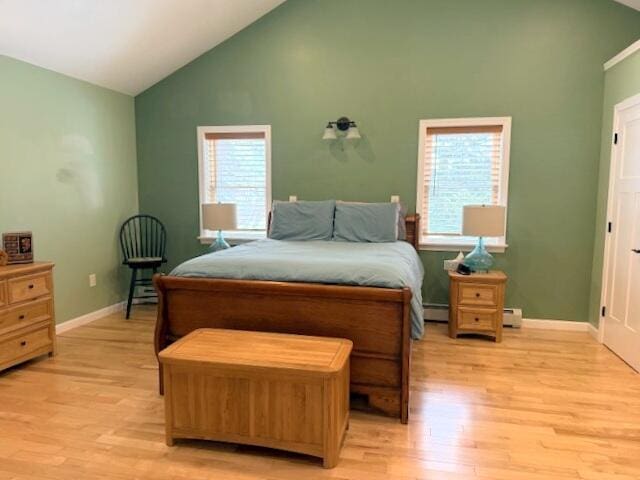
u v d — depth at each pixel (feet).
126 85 14.82
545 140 13.07
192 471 6.52
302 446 6.69
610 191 11.85
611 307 11.61
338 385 6.65
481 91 13.33
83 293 13.78
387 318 7.84
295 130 14.67
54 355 11.01
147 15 11.71
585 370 10.27
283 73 14.55
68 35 11.19
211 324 8.66
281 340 7.61
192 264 8.84
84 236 13.75
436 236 14.24
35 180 11.96
